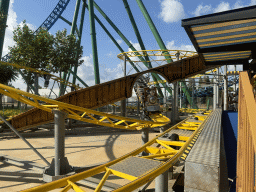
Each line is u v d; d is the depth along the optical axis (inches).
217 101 1280.8
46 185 138.9
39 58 1530.5
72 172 345.7
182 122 491.2
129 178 160.1
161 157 217.6
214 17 155.0
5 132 773.3
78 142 694.5
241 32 192.7
